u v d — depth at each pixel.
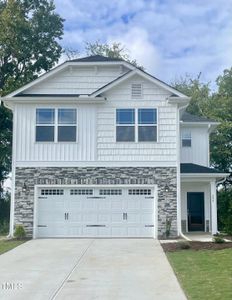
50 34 35.78
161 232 20.81
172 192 21.06
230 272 11.97
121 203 21.25
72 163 21.36
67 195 21.34
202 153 26.84
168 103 21.53
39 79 22.77
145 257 14.97
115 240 19.97
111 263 13.80
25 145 21.44
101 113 21.61
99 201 21.30
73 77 23.23
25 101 21.58
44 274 12.12
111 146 21.41
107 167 21.33
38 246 17.98
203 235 22.09
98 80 23.31
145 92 21.64
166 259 14.48
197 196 24.41
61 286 10.60
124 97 21.66
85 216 21.23
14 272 12.44
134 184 21.19
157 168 21.22
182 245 16.88
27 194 21.20
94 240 19.98
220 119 36.44
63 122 21.58
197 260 14.09
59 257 15.09
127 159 21.33
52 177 21.28
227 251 15.86
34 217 21.05
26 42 34.62
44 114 21.64
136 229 21.08
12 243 19.02
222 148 36.00
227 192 31.83
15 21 33.31
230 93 39.75
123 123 21.55
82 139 21.47
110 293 9.86
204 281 10.83
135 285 10.66
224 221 25.19
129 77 21.55
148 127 21.47
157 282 10.98
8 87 33.91
